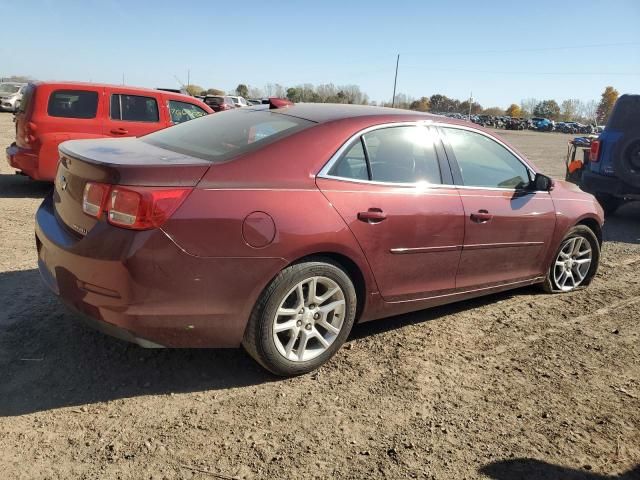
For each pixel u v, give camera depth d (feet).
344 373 11.23
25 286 14.56
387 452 8.86
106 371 10.77
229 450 8.68
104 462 8.25
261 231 9.76
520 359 12.35
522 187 14.80
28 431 8.84
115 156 9.89
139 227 8.96
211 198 9.47
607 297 16.76
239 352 11.88
